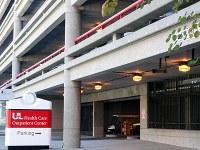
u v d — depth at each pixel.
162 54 12.77
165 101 22.55
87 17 23.50
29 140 18.61
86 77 19.67
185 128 20.59
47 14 25.48
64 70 21.73
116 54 15.91
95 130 32.56
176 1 12.06
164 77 21.44
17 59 38.59
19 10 38.22
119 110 35.84
